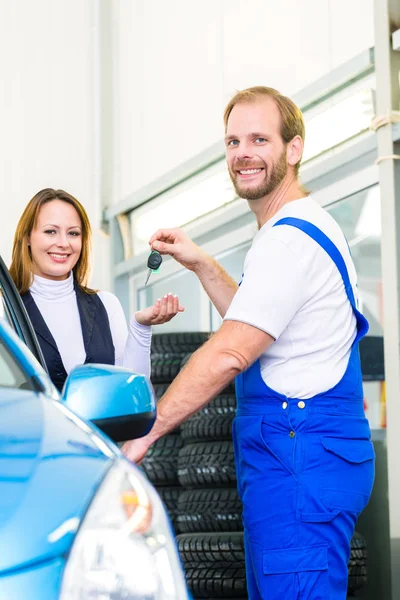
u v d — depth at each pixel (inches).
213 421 196.2
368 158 204.7
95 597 60.6
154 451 213.6
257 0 244.4
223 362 113.3
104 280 316.2
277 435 116.6
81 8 324.5
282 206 127.6
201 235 266.8
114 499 65.7
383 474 185.9
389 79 187.5
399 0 188.9
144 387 87.2
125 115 311.6
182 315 284.4
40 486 65.5
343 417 117.2
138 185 304.5
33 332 123.4
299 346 117.0
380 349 199.8
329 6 217.0
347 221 214.2
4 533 61.2
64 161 321.4
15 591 58.6
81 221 151.0
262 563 116.0
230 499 188.9
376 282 204.5
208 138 266.8
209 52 265.6
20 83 323.9
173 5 283.7
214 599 181.5
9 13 325.7
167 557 65.1
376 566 186.4
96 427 79.6
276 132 126.9
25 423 74.7
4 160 322.0
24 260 148.3
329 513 114.3
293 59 230.7
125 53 312.0
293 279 115.2
